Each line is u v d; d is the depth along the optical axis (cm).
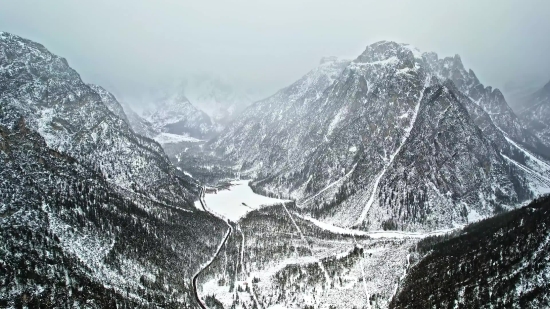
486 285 16838
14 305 14962
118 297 17738
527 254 17075
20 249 17088
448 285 18075
